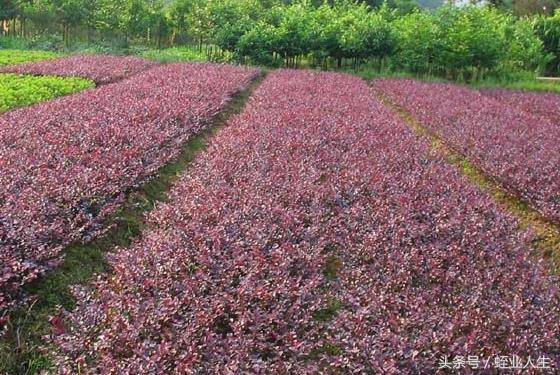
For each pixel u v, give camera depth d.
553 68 27.50
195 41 32.47
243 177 7.71
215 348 4.29
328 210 6.94
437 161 9.52
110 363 4.07
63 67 18.64
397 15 31.81
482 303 5.05
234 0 29.50
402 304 5.03
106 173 7.39
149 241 5.83
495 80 23.98
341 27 25.11
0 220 5.79
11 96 12.77
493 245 6.20
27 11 30.41
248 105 13.91
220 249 5.70
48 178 7.01
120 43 30.41
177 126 10.64
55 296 5.43
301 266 5.60
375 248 5.89
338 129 10.83
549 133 12.39
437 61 24.08
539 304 5.16
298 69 23.80
